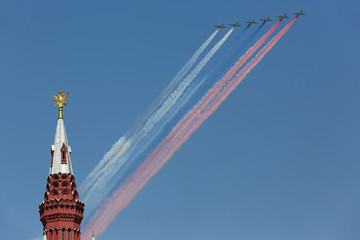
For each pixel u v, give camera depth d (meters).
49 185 168.75
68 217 166.38
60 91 179.25
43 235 165.12
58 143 173.25
